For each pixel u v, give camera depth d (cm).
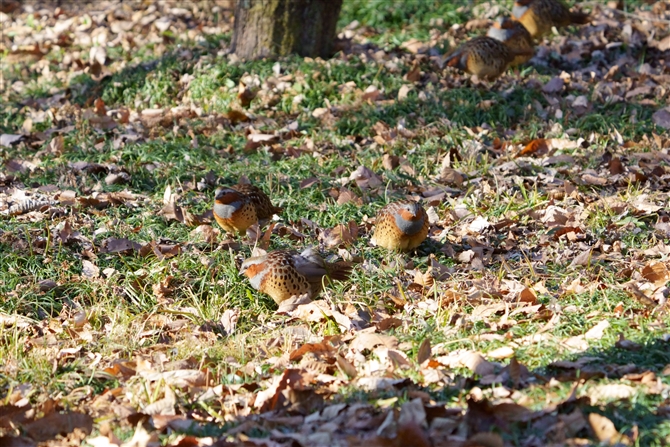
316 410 715
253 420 696
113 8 2159
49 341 915
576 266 1012
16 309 981
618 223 1114
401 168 1316
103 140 1454
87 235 1129
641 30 1759
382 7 1934
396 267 1039
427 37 1806
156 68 1670
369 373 773
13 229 1115
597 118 1430
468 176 1294
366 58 1666
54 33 2064
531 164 1298
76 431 703
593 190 1229
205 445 656
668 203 1166
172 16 2058
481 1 1942
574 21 1722
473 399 692
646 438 611
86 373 834
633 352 752
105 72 1783
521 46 1617
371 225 1162
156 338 934
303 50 1681
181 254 1091
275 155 1397
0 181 1288
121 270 1063
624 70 1641
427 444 600
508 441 618
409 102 1501
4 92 1748
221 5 2095
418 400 655
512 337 820
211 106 1555
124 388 798
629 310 873
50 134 1493
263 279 964
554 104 1488
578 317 862
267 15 1650
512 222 1145
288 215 1191
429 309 930
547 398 674
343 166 1328
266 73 1603
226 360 855
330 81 1580
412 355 815
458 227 1152
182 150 1386
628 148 1357
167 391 759
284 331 910
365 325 925
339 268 994
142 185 1288
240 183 1189
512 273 1015
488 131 1424
